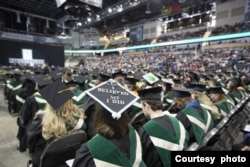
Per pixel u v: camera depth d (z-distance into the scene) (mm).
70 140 1837
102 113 1272
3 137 4297
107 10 29953
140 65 25266
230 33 18016
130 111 2922
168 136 1813
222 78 9219
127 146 1270
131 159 1248
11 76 7211
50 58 25391
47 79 4145
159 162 1786
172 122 1930
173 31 30641
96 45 41844
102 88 1555
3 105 7441
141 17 34906
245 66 15164
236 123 3545
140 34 34750
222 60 18016
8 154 3539
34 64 23703
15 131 4676
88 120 2527
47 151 1735
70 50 37062
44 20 31797
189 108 2428
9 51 21547
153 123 1888
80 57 39469
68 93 2021
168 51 26000
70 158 1896
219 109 3145
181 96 2922
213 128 2482
